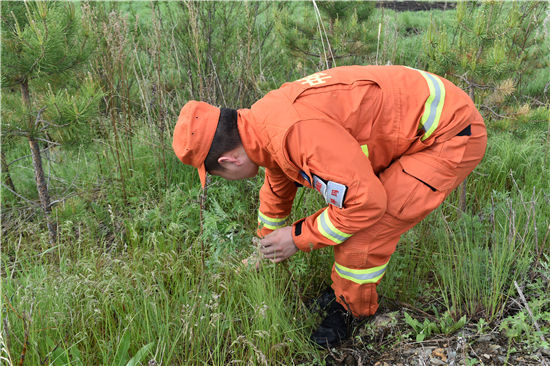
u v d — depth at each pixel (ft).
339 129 5.59
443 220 8.70
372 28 16.07
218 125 6.01
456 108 6.10
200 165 6.24
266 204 7.86
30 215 11.80
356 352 7.25
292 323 7.64
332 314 7.60
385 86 5.99
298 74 16.02
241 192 11.18
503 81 9.53
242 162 6.32
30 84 10.27
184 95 14.80
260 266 7.72
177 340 6.83
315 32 16.06
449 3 35.76
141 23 16.66
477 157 6.50
